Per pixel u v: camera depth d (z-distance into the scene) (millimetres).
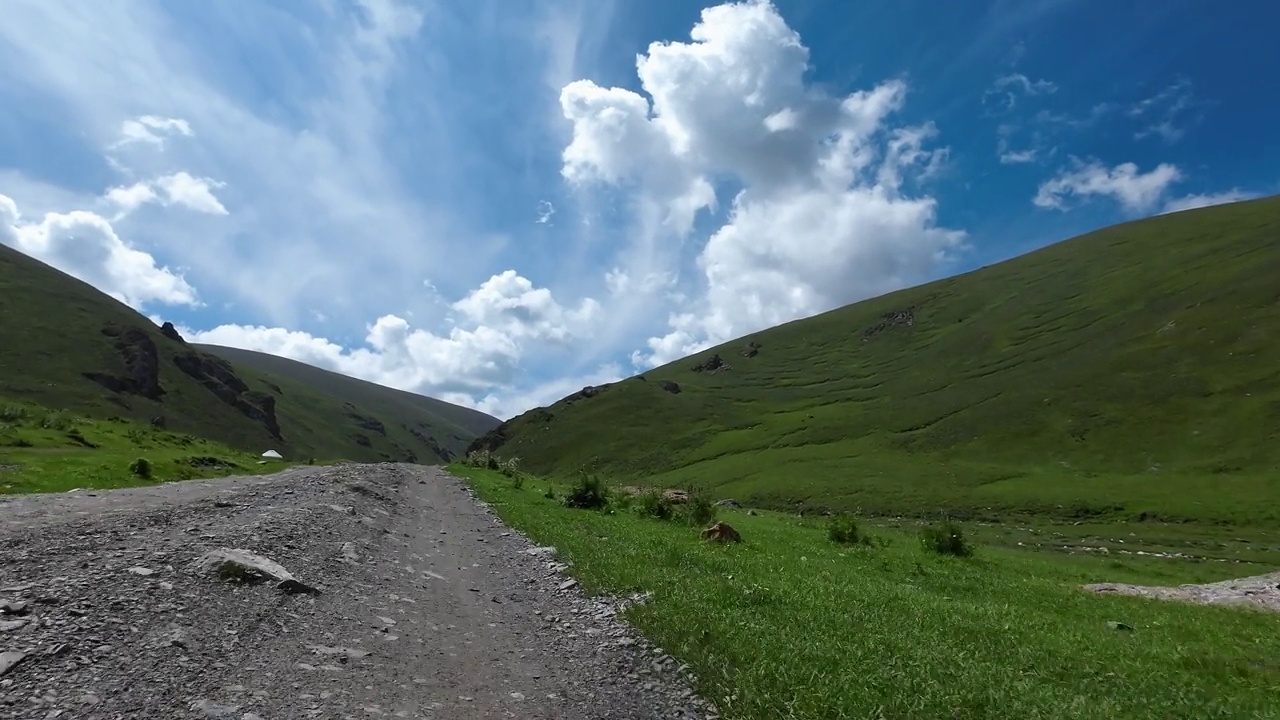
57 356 176750
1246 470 85188
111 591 10375
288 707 7406
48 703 6773
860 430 146750
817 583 18312
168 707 7035
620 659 10219
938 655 11188
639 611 12305
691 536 27859
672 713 8391
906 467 113000
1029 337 171125
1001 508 84875
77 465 37500
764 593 14719
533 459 188375
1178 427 101625
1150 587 28906
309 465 77000
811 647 10656
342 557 15758
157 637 8859
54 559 12250
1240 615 20891
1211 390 107188
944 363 181750
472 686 8836
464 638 11000
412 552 18562
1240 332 118625
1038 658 12203
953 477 102562
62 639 8250
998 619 16359
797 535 36094
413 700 8109
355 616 11359
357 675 8688
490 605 13445
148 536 15234
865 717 8180
